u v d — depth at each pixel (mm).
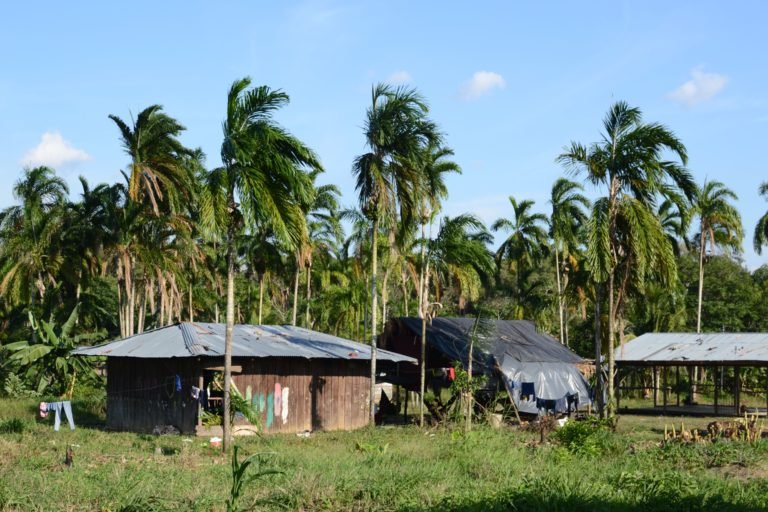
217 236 21797
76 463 18188
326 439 26016
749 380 54469
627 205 29453
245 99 21484
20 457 18953
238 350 28375
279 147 22000
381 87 29422
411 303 61469
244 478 15539
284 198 21953
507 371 34250
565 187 51125
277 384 29562
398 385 35844
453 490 14703
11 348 39344
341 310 57594
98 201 45812
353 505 13727
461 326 37688
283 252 54906
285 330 34656
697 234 56500
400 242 30516
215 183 21531
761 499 14352
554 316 63688
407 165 29453
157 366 29062
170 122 42719
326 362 31219
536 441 23422
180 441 24484
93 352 30297
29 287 45938
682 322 57312
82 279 48625
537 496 13484
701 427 32375
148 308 71750
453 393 30906
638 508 13242
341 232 51625
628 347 43031
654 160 28953
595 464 18922
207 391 28438
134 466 17609
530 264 58938
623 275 31266
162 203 44438
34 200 46500
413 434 27281
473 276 33281
